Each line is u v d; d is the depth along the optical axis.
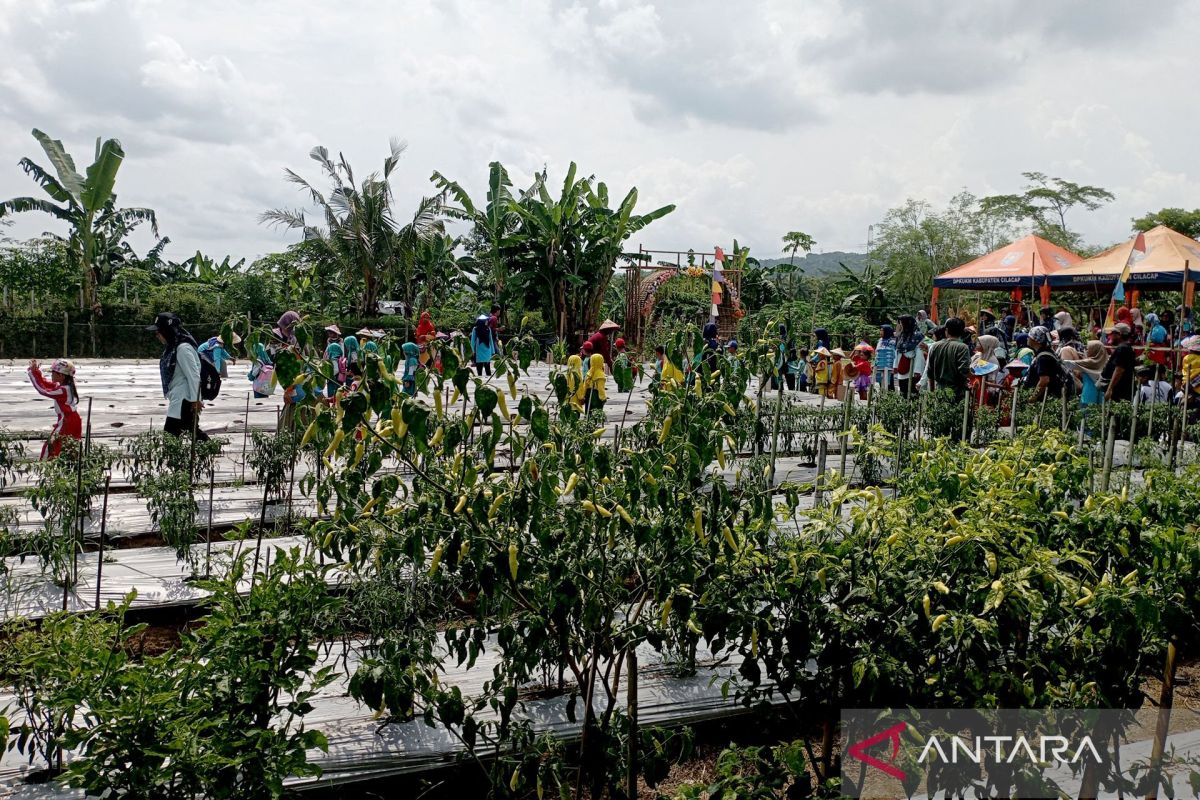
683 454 2.56
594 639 2.76
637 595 2.97
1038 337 12.12
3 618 4.19
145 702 2.18
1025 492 2.85
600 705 3.74
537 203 24.14
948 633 2.31
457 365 2.40
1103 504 2.79
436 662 3.15
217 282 30.98
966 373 9.69
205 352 9.84
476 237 33.06
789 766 2.43
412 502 2.77
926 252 34.50
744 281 30.91
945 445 3.27
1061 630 2.48
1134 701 2.63
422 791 3.33
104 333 24.08
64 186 23.09
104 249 26.92
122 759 2.18
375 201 25.30
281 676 2.56
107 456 6.41
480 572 2.41
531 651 2.54
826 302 31.41
